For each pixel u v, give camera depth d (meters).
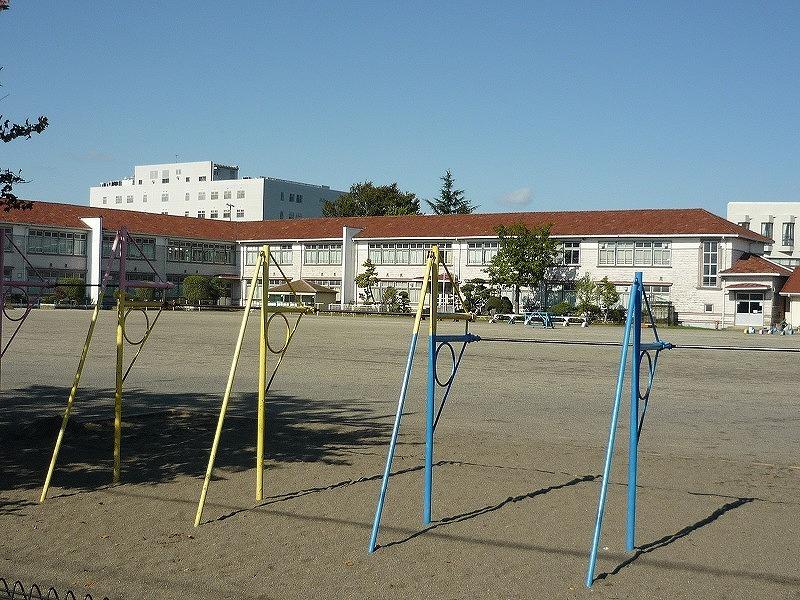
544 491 7.69
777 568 5.65
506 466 8.74
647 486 7.93
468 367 20.39
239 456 9.11
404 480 8.06
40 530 6.35
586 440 10.36
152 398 13.66
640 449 9.85
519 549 6.00
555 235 61.97
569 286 62.03
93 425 10.68
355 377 17.42
